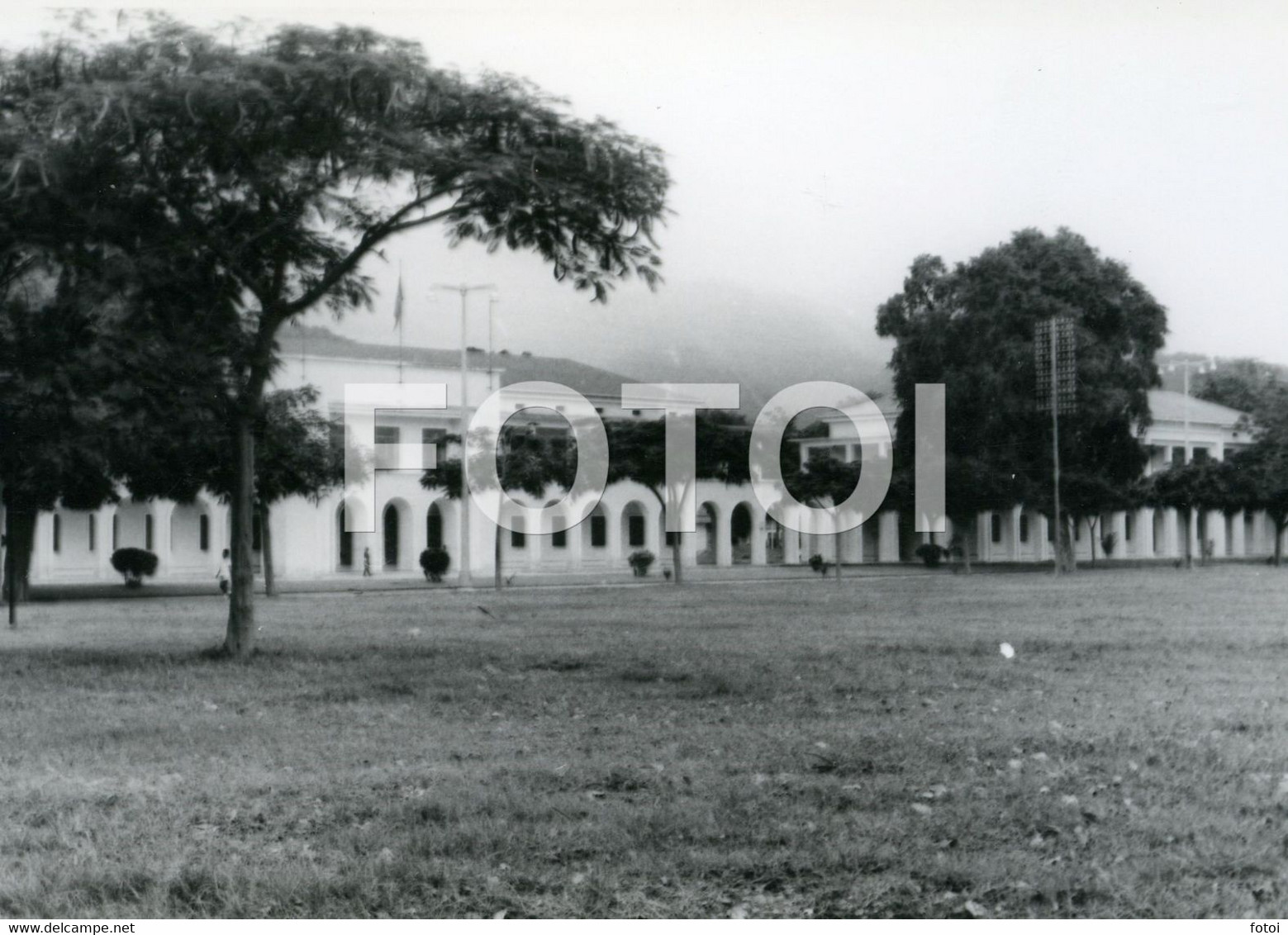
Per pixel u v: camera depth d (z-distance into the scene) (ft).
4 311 54.49
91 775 30.76
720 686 46.96
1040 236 175.52
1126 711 39.58
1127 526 243.19
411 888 21.02
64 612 98.99
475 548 185.88
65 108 48.65
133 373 53.78
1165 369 287.07
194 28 51.13
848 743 33.55
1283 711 39.37
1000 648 61.46
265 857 22.84
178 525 173.06
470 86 55.47
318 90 50.26
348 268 58.08
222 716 40.60
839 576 143.84
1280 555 212.23
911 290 180.24
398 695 45.88
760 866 21.67
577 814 25.38
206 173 53.93
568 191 55.42
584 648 62.95
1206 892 20.30
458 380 188.85
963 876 20.89
